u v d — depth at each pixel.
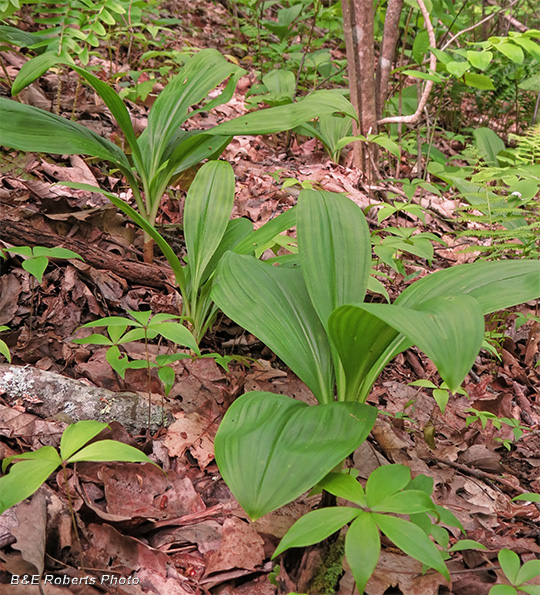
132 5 4.95
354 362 1.63
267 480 1.38
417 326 1.28
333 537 1.58
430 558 1.23
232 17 7.86
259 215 3.76
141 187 3.55
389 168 5.25
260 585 1.61
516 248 3.12
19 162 3.13
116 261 2.74
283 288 1.94
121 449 1.33
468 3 6.66
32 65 2.54
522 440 2.68
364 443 2.22
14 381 1.93
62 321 2.45
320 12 6.59
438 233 4.27
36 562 1.42
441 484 2.18
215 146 2.97
